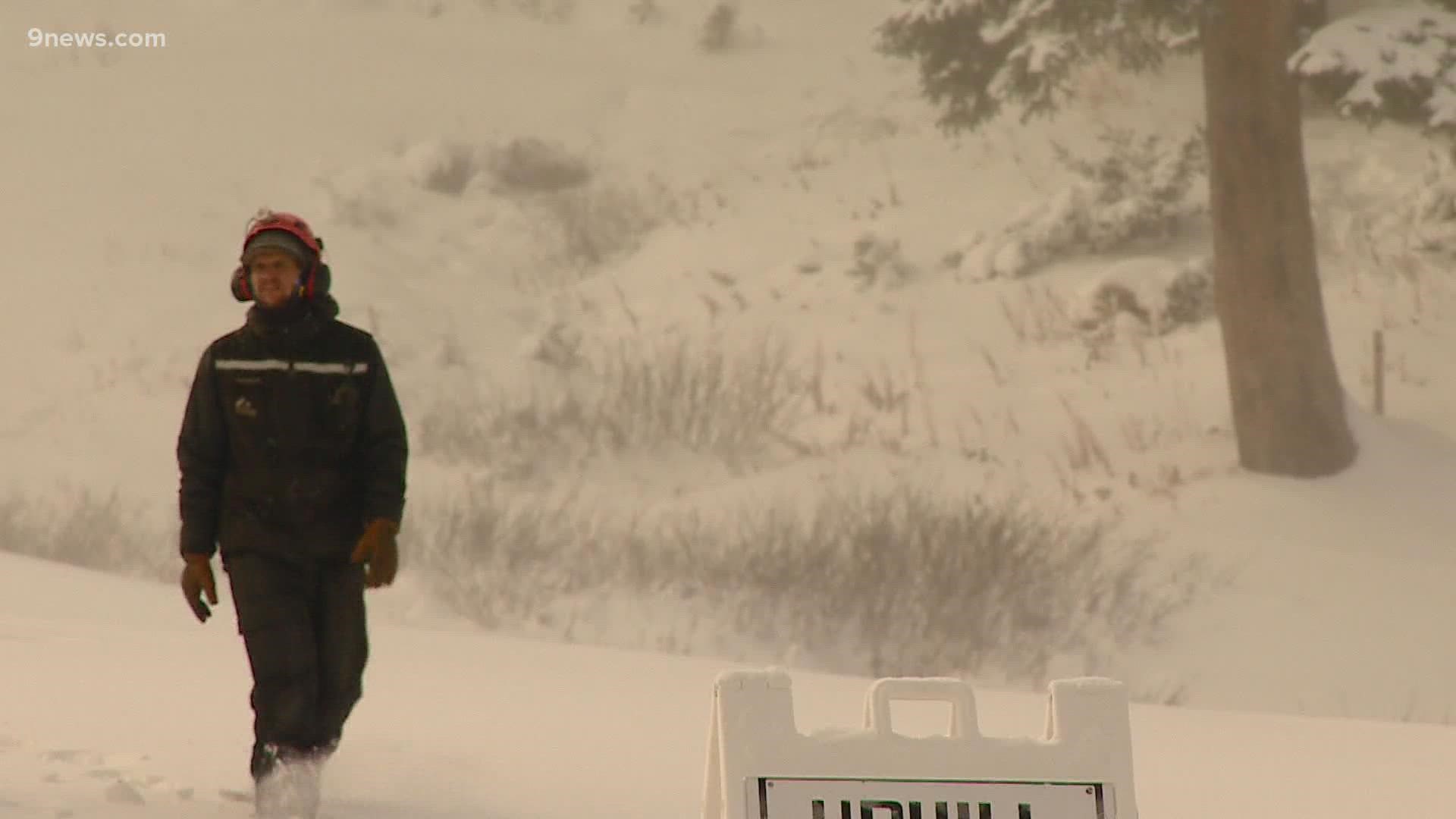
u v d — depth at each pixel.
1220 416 79.88
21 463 81.56
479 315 104.06
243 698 28.27
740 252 108.19
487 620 59.22
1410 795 25.05
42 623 36.28
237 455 20.41
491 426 86.56
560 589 62.25
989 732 30.05
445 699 29.86
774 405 86.12
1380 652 60.22
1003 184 111.19
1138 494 72.94
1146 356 87.62
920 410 84.94
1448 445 76.44
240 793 20.16
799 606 60.06
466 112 128.12
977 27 88.38
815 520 68.00
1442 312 88.94
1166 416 80.69
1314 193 103.19
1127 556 66.31
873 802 14.59
